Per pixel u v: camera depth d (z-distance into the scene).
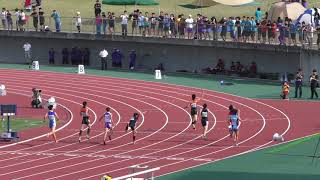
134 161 72.06
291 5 112.12
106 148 77.06
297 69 108.81
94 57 124.38
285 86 99.31
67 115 92.38
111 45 123.06
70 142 79.56
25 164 70.88
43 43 126.38
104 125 85.31
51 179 65.88
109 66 123.19
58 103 98.88
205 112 80.88
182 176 67.00
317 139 80.12
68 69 122.06
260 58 112.00
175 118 89.88
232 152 75.44
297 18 110.50
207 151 75.75
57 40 125.56
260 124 86.75
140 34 120.19
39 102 96.81
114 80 113.25
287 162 71.62
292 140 79.88
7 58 128.12
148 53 120.81
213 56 116.00
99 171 68.62
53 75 117.38
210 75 115.50
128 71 120.50
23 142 79.50
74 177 66.56
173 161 72.06
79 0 139.50
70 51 125.38
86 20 123.56
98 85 109.62
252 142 79.19
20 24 126.38
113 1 118.88
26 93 105.44
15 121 89.19
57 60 126.19
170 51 119.19
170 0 137.75
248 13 130.00
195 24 116.19
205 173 68.00
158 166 70.38
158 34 119.00
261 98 100.12
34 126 86.81
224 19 114.69
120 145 78.25
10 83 111.75
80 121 89.06
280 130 84.06
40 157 73.44
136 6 134.38
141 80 113.00
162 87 107.81
